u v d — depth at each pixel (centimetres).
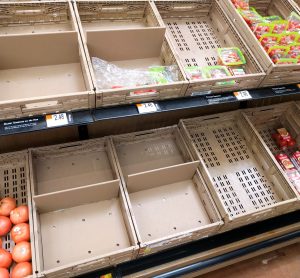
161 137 202
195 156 182
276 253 235
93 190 158
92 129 205
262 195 188
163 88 147
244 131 210
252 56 171
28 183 158
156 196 178
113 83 157
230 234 196
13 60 153
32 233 144
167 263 178
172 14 199
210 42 195
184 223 171
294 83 177
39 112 134
